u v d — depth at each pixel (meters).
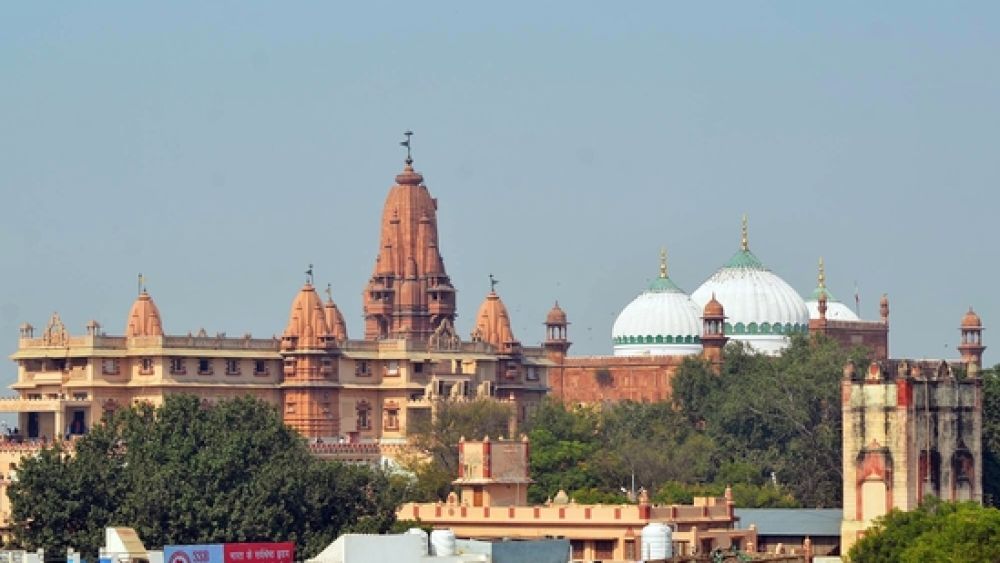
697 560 184.00
